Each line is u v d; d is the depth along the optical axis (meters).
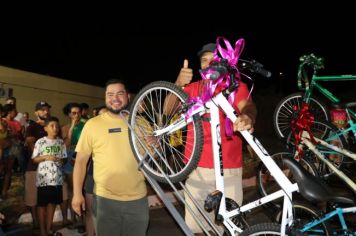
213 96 3.10
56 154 5.69
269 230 2.86
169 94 3.56
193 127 3.28
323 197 2.88
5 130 6.94
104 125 3.95
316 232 4.29
